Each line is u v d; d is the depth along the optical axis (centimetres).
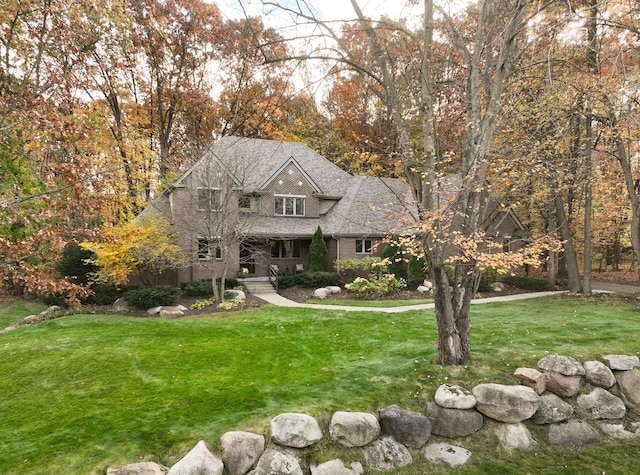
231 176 1605
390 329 1035
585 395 631
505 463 523
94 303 1527
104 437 495
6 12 926
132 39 2258
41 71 998
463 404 568
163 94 2667
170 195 1909
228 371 734
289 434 489
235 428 505
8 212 728
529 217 2320
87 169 841
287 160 2219
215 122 2752
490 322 1048
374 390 616
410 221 725
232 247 1967
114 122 2266
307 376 693
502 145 960
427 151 687
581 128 1352
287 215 2222
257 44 654
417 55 777
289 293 1836
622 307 1258
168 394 624
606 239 2302
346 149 2359
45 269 1580
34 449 471
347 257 2097
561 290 1850
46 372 750
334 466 486
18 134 1116
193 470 421
